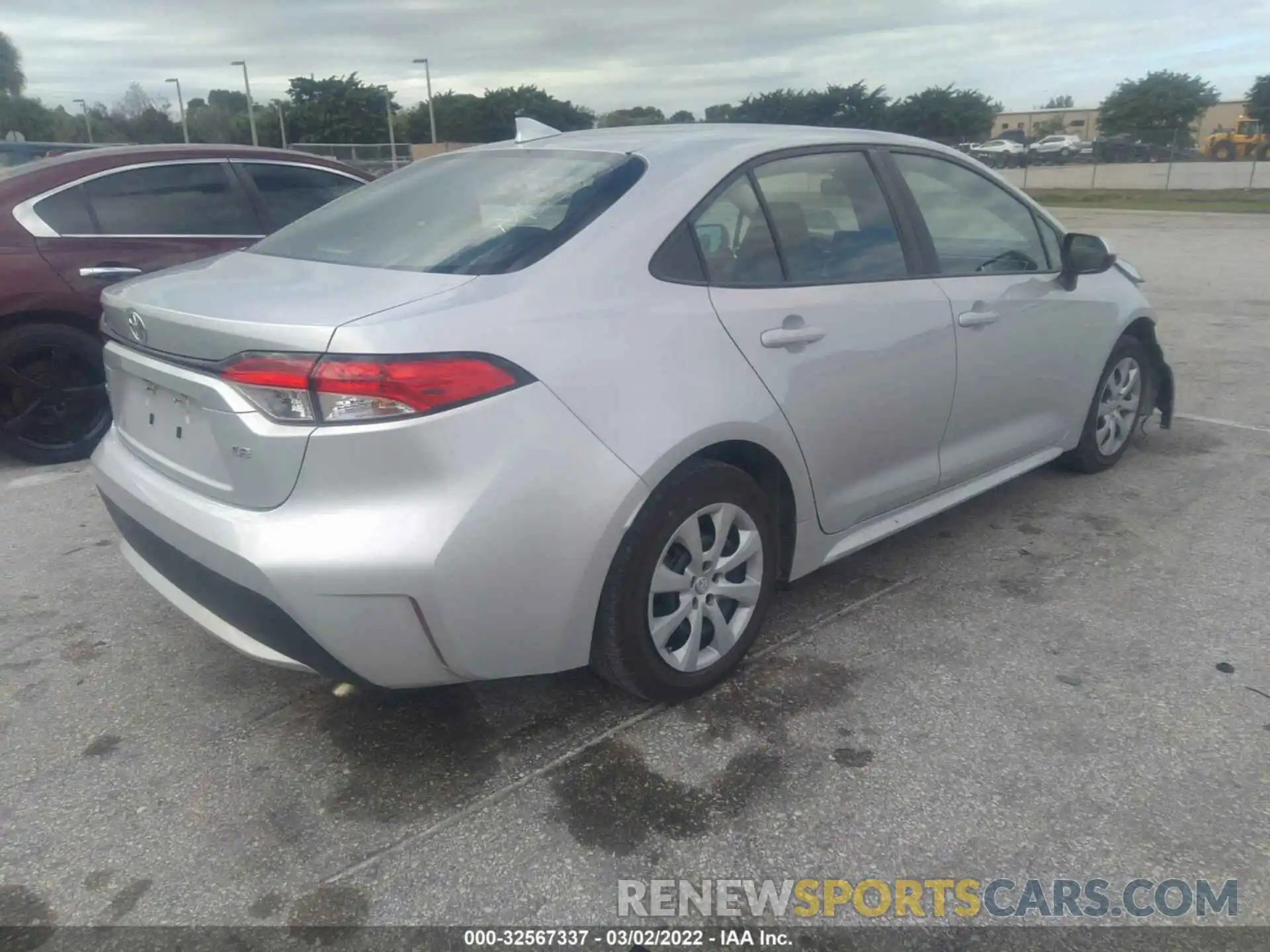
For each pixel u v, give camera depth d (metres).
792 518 3.29
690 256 2.98
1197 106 50.62
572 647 2.76
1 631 3.65
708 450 2.96
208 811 2.68
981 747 2.88
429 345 2.41
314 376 2.36
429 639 2.51
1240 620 3.58
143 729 3.05
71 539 4.48
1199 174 36.88
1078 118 68.38
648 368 2.76
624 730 2.99
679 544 2.93
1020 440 4.30
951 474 3.93
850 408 3.34
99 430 5.65
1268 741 2.89
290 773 2.83
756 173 3.25
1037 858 2.46
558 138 3.62
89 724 3.08
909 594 3.83
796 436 3.16
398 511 2.41
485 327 2.51
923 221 3.75
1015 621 3.61
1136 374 5.05
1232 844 2.49
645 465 2.70
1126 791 2.69
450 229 3.00
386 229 3.15
